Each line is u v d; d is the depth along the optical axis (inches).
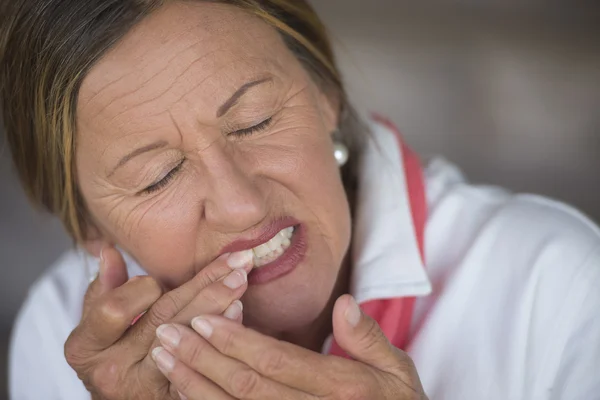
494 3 189.6
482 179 154.5
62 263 92.0
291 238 60.7
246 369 49.4
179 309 54.5
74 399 86.7
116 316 53.1
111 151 56.2
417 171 73.0
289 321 62.4
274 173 57.3
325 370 49.7
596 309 60.2
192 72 53.9
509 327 63.0
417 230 69.1
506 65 172.9
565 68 171.2
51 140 61.2
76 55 54.3
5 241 147.2
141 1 53.6
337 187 61.1
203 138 54.7
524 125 161.0
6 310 142.4
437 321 65.7
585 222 68.4
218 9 55.7
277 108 57.7
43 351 88.3
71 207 66.8
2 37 59.1
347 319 49.1
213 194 55.7
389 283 64.6
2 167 150.8
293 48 62.3
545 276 62.8
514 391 61.3
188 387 51.0
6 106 64.3
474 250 66.9
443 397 63.8
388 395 51.4
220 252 58.5
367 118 76.0
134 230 59.6
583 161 153.7
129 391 56.4
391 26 184.4
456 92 168.4
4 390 133.6
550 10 187.0
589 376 58.7
